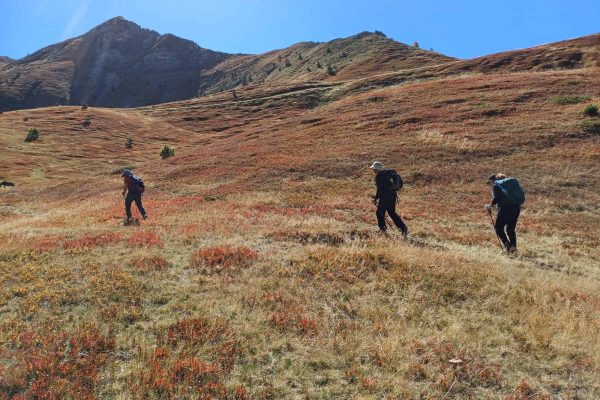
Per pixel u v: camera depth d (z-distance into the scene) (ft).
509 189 45.16
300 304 27.14
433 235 51.90
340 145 114.32
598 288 34.53
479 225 59.31
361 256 35.73
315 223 53.57
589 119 106.01
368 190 78.89
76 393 17.75
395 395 18.37
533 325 25.35
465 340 23.25
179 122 310.86
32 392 17.66
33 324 24.02
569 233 55.57
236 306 26.55
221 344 21.81
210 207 69.26
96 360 20.11
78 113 319.27
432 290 30.19
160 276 31.96
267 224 52.75
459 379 19.88
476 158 92.43
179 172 110.83
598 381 20.10
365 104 169.17
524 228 57.41
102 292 28.53
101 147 243.19
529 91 140.26
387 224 56.75
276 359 21.06
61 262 35.68
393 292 29.78
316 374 19.99
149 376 18.76
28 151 224.12
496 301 28.78
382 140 113.09
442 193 76.23
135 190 61.87
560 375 20.66
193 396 17.89
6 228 65.77
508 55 245.65
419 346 22.29
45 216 82.69
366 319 25.72
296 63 572.92
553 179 77.71
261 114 296.30
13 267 34.47
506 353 22.36
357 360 20.95
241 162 109.91
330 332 23.59
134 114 340.39
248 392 18.44
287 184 85.92
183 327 23.43
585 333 24.52
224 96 380.58
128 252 38.78
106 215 69.51
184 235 45.32
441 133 111.24
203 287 29.73
